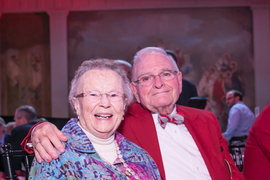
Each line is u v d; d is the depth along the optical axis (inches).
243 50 423.2
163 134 74.1
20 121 162.4
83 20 436.8
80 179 47.6
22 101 434.6
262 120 87.7
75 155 49.1
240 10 423.8
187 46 430.0
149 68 73.1
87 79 54.0
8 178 70.2
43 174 46.6
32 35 438.6
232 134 205.3
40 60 436.5
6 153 71.3
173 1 426.6
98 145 55.0
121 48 435.2
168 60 75.0
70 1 430.6
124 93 56.0
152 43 433.1
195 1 424.5
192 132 75.2
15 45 438.6
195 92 117.6
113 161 54.5
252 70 421.1
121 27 435.8
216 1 422.3
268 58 413.1
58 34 428.8
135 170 54.6
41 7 431.8
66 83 426.0
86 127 54.3
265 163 88.5
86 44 435.8
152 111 75.0
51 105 429.7
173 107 77.0
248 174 91.5
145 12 434.9
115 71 57.1
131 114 76.2
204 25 429.1
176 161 70.4
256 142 90.0
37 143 48.4
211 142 75.7
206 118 80.1
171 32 432.5
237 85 422.3
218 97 424.2
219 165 73.5
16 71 437.1
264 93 412.2
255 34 415.8
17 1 432.1
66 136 51.6
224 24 426.3
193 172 70.2
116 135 60.8
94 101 52.8
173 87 73.3
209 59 427.2
